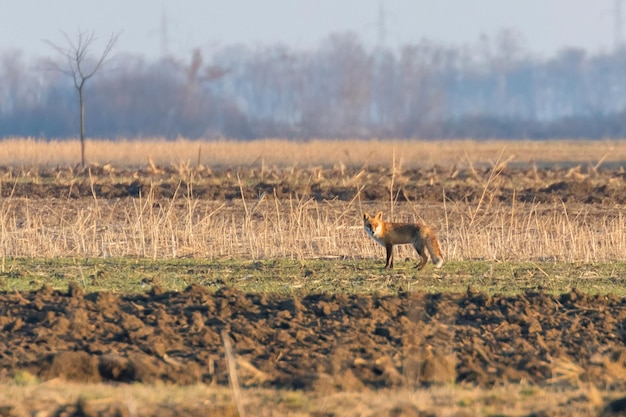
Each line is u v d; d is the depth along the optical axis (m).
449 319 48.62
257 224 86.81
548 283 61.03
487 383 37.22
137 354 41.03
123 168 161.62
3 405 31.92
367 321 48.03
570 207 99.12
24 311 49.38
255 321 48.62
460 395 34.19
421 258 65.69
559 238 73.94
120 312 49.75
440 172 138.38
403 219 90.94
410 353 41.16
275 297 54.03
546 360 41.00
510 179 126.38
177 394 34.09
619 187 115.81
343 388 35.72
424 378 37.81
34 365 38.97
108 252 71.88
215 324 47.38
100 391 34.69
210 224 82.06
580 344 44.22
